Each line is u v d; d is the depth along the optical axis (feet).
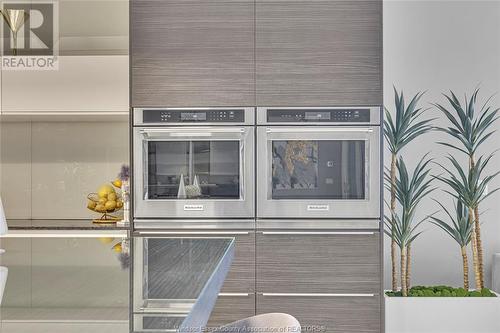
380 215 10.43
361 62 10.55
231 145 10.58
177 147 10.62
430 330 10.94
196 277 4.58
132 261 5.52
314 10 10.61
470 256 13.01
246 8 10.64
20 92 11.50
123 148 13.04
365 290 10.49
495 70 13.05
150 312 3.41
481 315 10.91
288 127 10.49
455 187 11.32
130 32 10.68
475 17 13.09
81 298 3.88
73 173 13.06
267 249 10.55
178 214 10.61
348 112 10.53
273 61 10.60
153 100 10.65
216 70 10.61
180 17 10.67
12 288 4.29
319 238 10.52
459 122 13.00
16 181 13.08
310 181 10.51
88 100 11.42
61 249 6.63
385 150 12.92
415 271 13.05
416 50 13.14
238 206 10.53
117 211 12.48
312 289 10.53
